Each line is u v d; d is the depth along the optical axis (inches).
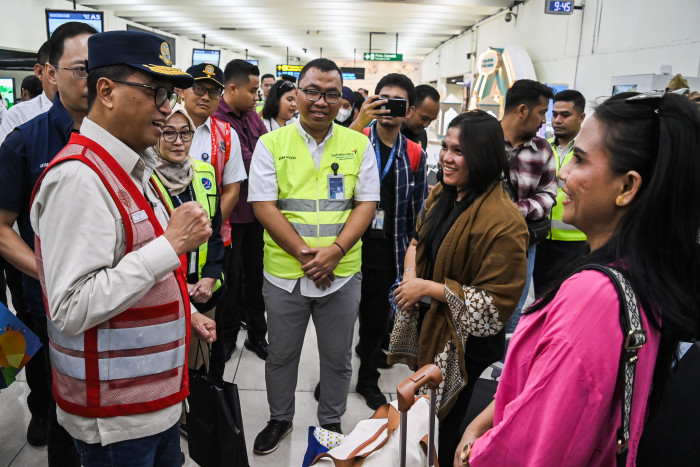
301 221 80.7
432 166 208.5
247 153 124.5
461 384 64.8
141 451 47.9
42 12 400.8
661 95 29.7
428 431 48.4
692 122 28.5
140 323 45.5
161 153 75.6
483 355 67.2
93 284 40.9
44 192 41.8
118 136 44.8
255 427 93.8
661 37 209.3
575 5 281.6
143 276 42.2
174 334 48.3
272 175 80.7
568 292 30.2
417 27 578.9
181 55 709.9
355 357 124.1
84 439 46.3
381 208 97.7
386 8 470.6
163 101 45.2
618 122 30.5
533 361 31.7
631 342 27.9
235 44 813.9
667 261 29.2
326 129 82.6
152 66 43.3
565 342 29.2
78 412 45.6
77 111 66.1
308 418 97.2
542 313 33.0
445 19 518.3
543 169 97.3
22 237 65.2
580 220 33.2
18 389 102.8
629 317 28.1
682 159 28.3
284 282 82.6
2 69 335.9
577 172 32.4
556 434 29.1
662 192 28.7
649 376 30.4
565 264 35.2
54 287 41.5
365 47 819.4
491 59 345.7
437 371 44.9
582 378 28.5
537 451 30.0
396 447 48.4
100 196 42.2
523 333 34.6
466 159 64.0
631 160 29.9
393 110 95.7
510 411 32.0
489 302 62.1
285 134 82.3
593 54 267.1
